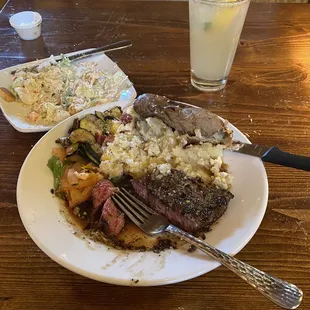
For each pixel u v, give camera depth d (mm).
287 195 1116
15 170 1200
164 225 987
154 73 1586
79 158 1196
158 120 1213
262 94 1481
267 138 1301
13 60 1669
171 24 1863
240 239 913
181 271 841
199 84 1494
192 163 1159
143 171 1168
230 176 1089
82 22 1886
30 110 1381
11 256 967
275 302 790
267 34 1790
